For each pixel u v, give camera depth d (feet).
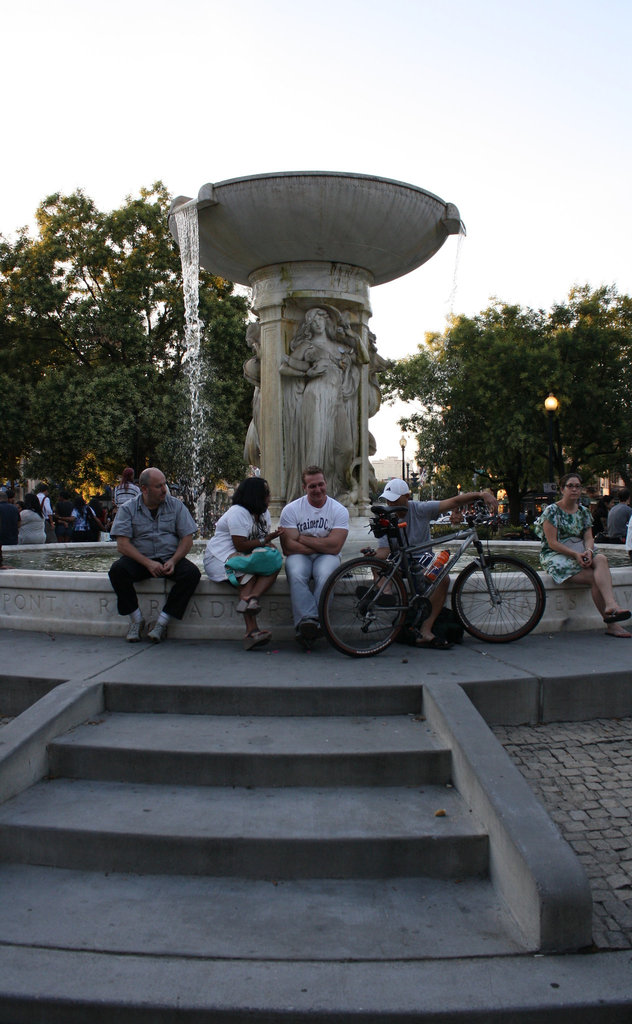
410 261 28.86
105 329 82.28
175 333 88.89
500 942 9.19
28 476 87.30
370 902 10.05
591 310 94.99
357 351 29.14
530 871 9.18
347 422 28.81
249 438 31.12
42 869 10.89
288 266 28.25
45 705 13.46
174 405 80.43
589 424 92.07
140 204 87.10
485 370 92.43
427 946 9.13
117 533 18.21
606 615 18.80
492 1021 8.12
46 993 8.34
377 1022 8.09
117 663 16.17
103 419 77.15
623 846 10.85
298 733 13.29
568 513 19.85
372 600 16.84
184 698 14.37
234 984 8.48
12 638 18.98
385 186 24.50
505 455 93.97
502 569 18.81
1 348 90.94
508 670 15.56
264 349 29.07
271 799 11.87
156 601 18.79
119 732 13.34
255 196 24.48
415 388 127.65
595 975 8.59
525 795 10.60
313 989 8.40
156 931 9.42
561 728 14.84
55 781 12.60
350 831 10.80
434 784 12.44
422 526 18.26
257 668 15.71
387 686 14.26
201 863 10.67
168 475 83.92
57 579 19.66
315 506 18.08
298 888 10.40
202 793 12.11
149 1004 8.20
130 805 11.66
